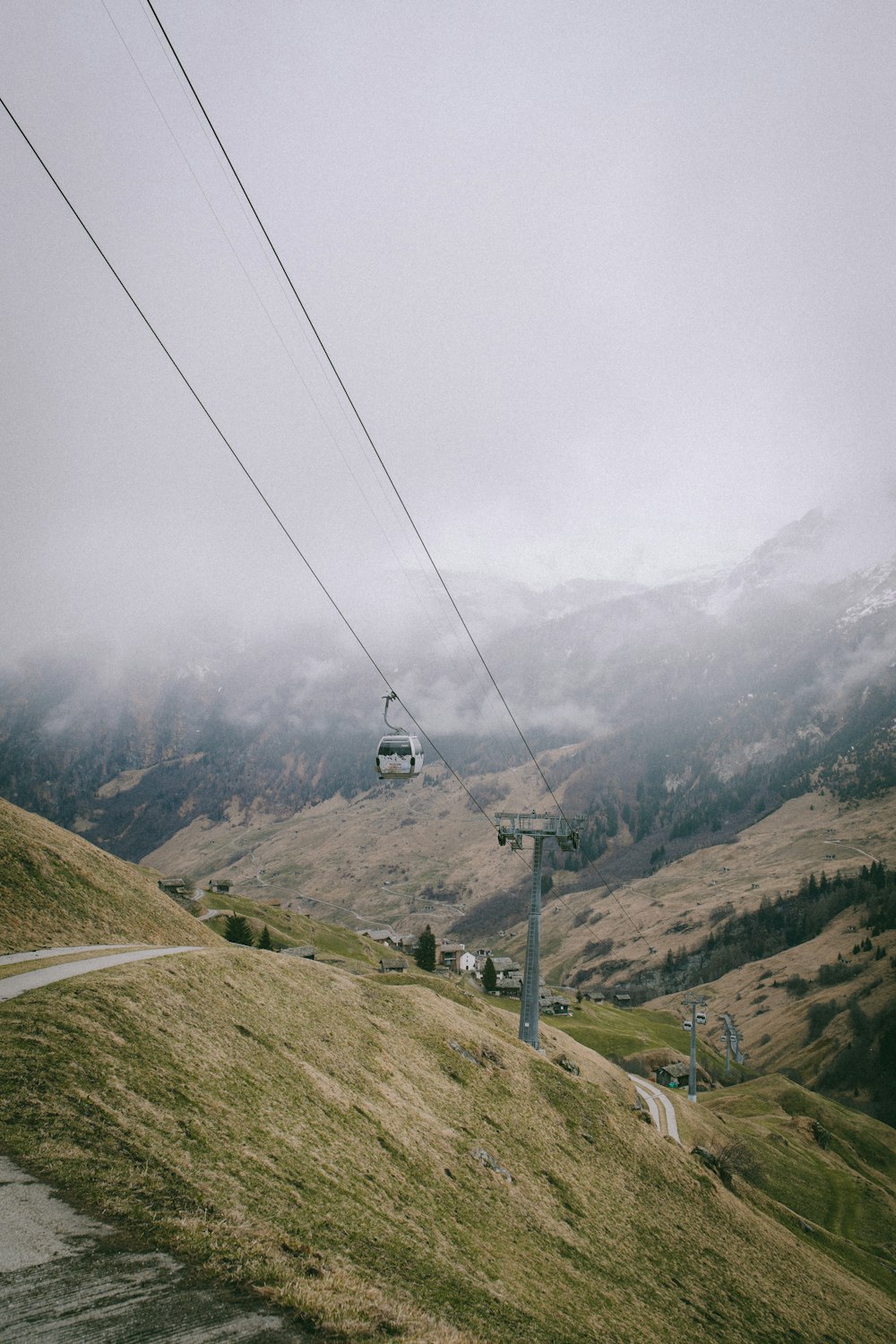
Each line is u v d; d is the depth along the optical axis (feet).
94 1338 41.55
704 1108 387.75
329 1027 153.07
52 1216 52.90
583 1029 611.06
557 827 238.07
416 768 173.78
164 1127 74.90
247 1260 54.90
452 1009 217.15
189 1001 118.42
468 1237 103.76
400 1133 126.31
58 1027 85.87
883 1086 638.94
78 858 209.87
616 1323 104.68
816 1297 178.60
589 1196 157.07
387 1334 50.90
